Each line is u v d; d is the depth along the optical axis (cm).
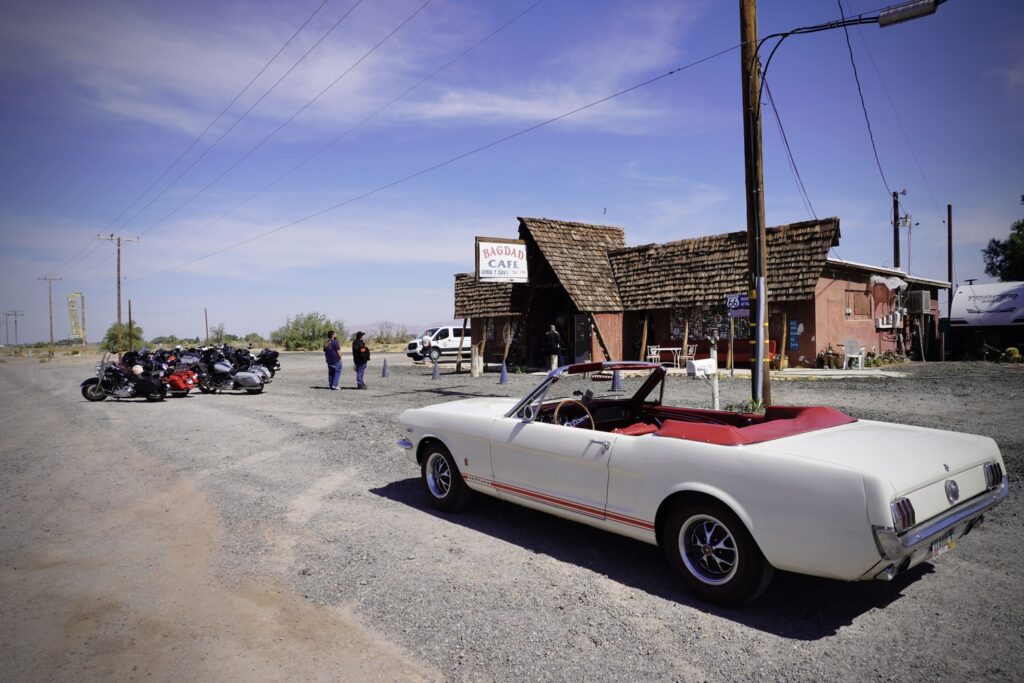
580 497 450
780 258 1906
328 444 934
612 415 584
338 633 352
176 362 1853
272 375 2228
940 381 1537
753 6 1035
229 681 302
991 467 386
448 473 588
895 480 316
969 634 332
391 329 6575
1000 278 3809
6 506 632
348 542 504
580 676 302
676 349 2152
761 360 1029
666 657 318
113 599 403
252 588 417
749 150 1041
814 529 324
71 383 2447
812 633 340
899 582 403
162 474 761
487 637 344
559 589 407
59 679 306
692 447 379
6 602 401
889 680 291
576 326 2358
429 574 436
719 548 375
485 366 2697
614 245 2525
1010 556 438
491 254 2112
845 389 1413
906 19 827
